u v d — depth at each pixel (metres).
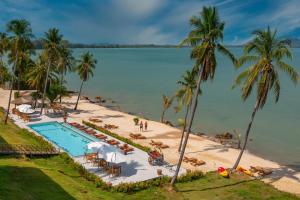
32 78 67.94
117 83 137.38
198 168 40.12
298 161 47.53
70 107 76.88
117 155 33.66
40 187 25.95
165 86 128.38
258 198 30.25
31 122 56.34
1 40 92.25
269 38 33.78
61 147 43.38
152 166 37.72
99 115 69.88
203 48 29.78
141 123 58.66
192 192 31.02
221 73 186.88
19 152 36.00
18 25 53.41
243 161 44.69
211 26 30.17
